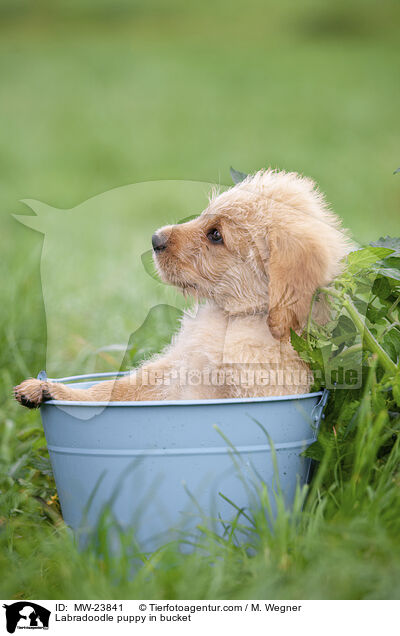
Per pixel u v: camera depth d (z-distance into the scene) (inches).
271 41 1090.7
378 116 679.1
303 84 821.2
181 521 104.8
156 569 95.3
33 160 553.6
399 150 549.6
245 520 106.8
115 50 1039.6
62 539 104.3
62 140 625.6
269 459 107.5
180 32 1162.0
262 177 132.6
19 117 721.0
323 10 1208.2
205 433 103.6
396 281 118.3
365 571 90.5
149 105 754.8
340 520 99.5
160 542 104.7
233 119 687.1
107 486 107.2
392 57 949.8
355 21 1159.6
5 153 580.1
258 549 97.5
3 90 823.1
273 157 528.1
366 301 120.9
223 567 93.7
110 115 722.2
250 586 91.5
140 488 105.2
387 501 100.7
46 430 115.1
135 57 994.7
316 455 109.1
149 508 105.1
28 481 134.8
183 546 103.3
